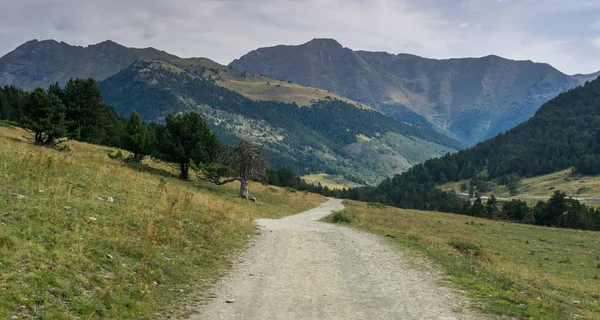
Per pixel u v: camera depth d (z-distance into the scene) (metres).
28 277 8.73
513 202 93.62
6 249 9.50
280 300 10.88
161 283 11.44
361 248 20.34
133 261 12.20
